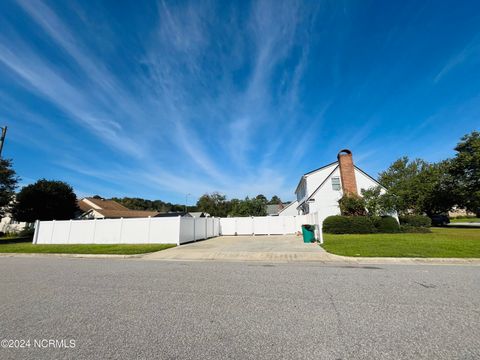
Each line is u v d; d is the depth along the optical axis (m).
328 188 26.02
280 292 5.51
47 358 2.97
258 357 2.92
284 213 45.75
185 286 6.18
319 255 10.96
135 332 3.63
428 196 34.50
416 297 5.02
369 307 4.49
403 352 2.99
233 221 28.12
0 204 24.03
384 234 19.25
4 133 18.97
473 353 2.95
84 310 4.56
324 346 3.16
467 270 7.70
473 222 41.28
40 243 20.05
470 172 30.25
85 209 42.25
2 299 5.28
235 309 4.51
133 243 17.95
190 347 3.18
